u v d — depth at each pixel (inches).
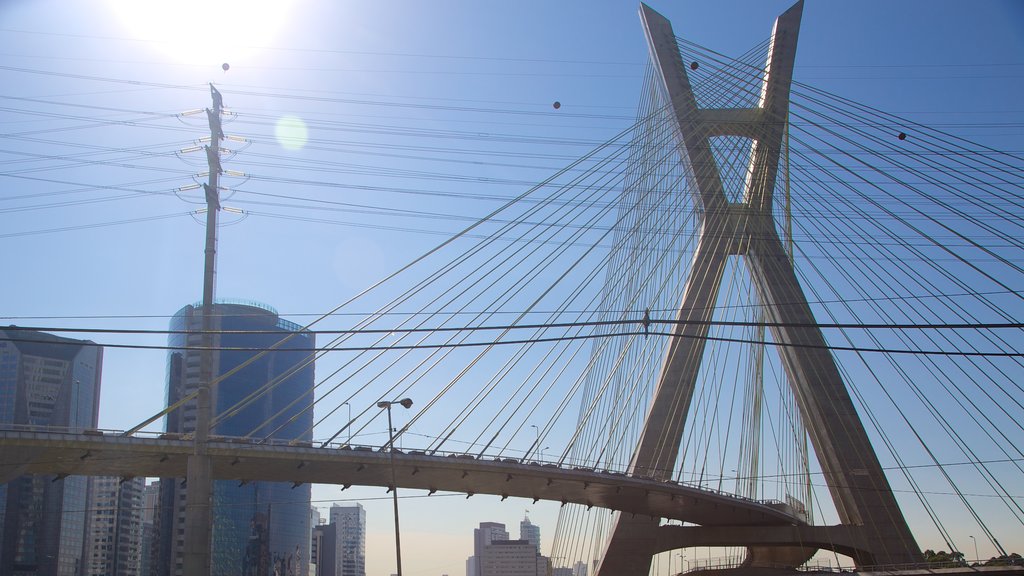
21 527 6146.7
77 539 6668.3
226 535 6058.1
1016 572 2593.5
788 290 2942.9
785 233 2938.0
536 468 2372.0
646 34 3312.0
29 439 1696.6
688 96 3105.3
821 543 3021.7
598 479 2500.0
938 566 2714.1
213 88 1861.5
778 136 3014.3
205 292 1841.8
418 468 2172.7
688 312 2925.7
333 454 2009.1
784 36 3125.0
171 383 5954.7
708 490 2827.3
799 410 3154.5
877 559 2847.0
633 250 2970.0
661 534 3149.6
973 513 2635.3
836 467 2942.9
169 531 6387.8
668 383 2883.9
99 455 1784.0
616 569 3056.1
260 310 4616.1
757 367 3250.5
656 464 2785.4
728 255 2950.3
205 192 1808.6
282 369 4566.9
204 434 1843.0
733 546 3218.5
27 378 6427.2
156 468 1947.6
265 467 2032.5
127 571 7209.6
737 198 3006.9
